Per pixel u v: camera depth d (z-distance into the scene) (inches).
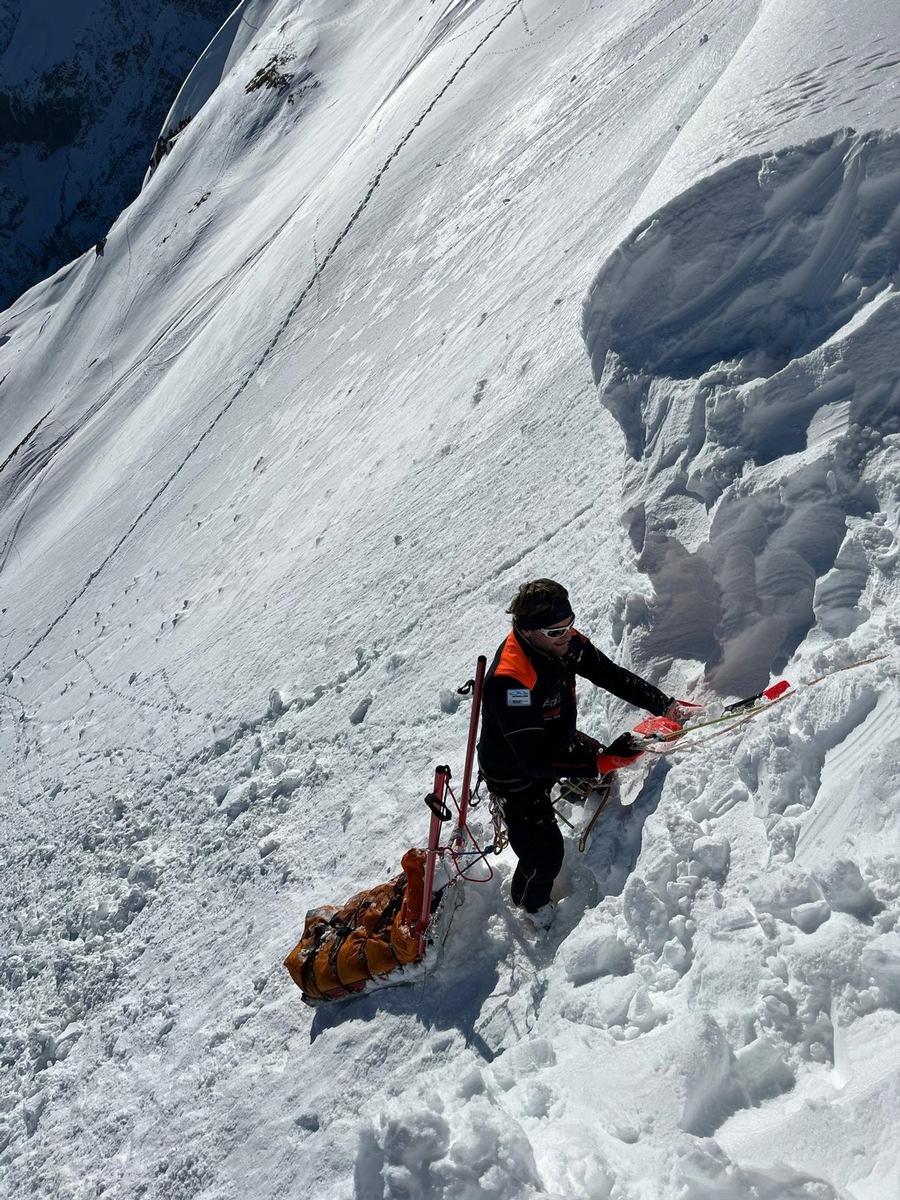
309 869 226.2
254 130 2544.3
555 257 454.3
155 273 2194.9
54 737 527.2
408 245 812.6
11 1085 247.0
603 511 239.9
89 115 7253.9
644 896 124.1
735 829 123.5
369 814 223.1
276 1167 151.8
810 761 120.4
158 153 3228.3
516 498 295.1
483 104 997.2
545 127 735.1
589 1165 98.4
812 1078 96.0
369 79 2150.6
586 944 127.8
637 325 194.7
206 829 287.6
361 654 299.3
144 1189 176.1
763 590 147.0
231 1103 174.2
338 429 571.2
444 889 155.3
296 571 423.8
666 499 167.6
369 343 680.4
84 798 394.3
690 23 626.2
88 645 645.3
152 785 348.5
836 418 146.6
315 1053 165.6
